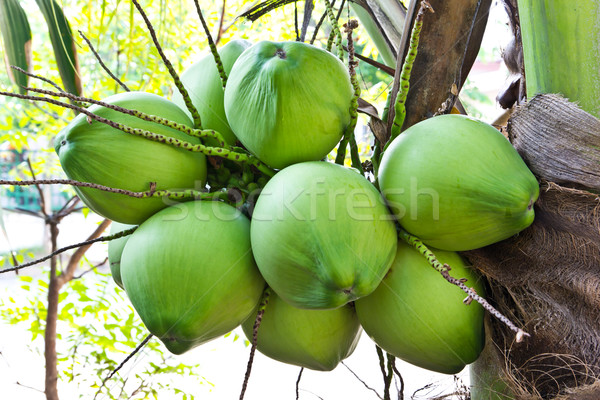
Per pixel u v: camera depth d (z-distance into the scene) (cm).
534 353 94
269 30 205
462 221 90
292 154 95
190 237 93
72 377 207
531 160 94
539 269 94
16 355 337
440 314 94
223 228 94
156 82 205
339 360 105
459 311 94
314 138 94
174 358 231
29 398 299
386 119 106
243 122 95
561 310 93
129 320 212
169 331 93
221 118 107
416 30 88
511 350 96
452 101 103
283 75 91
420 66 102
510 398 99
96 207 100
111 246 112
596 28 94
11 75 133
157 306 92
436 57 102
